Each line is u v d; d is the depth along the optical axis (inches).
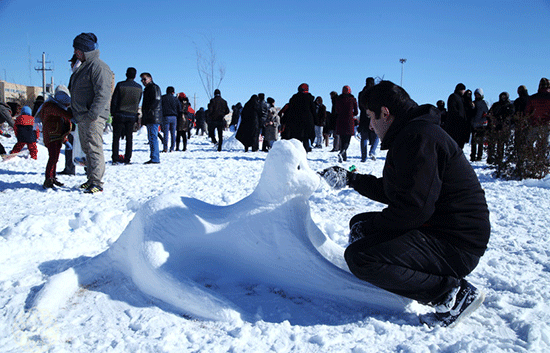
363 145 406.6
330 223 161.6
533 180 268.1
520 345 79.0
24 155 368.2
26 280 106.9
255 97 536.1
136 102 367.9
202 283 97.5
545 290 104.1
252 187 249.9
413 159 80.0
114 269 104.3
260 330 82.0
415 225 82.4
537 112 327.3
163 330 82.1
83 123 227.6
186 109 551.8
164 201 100.2
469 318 91.6
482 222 84.6
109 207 191.2
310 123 441.4
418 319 90.8
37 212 179.6
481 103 420.8
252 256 99.9
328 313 92.7
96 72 221.1
